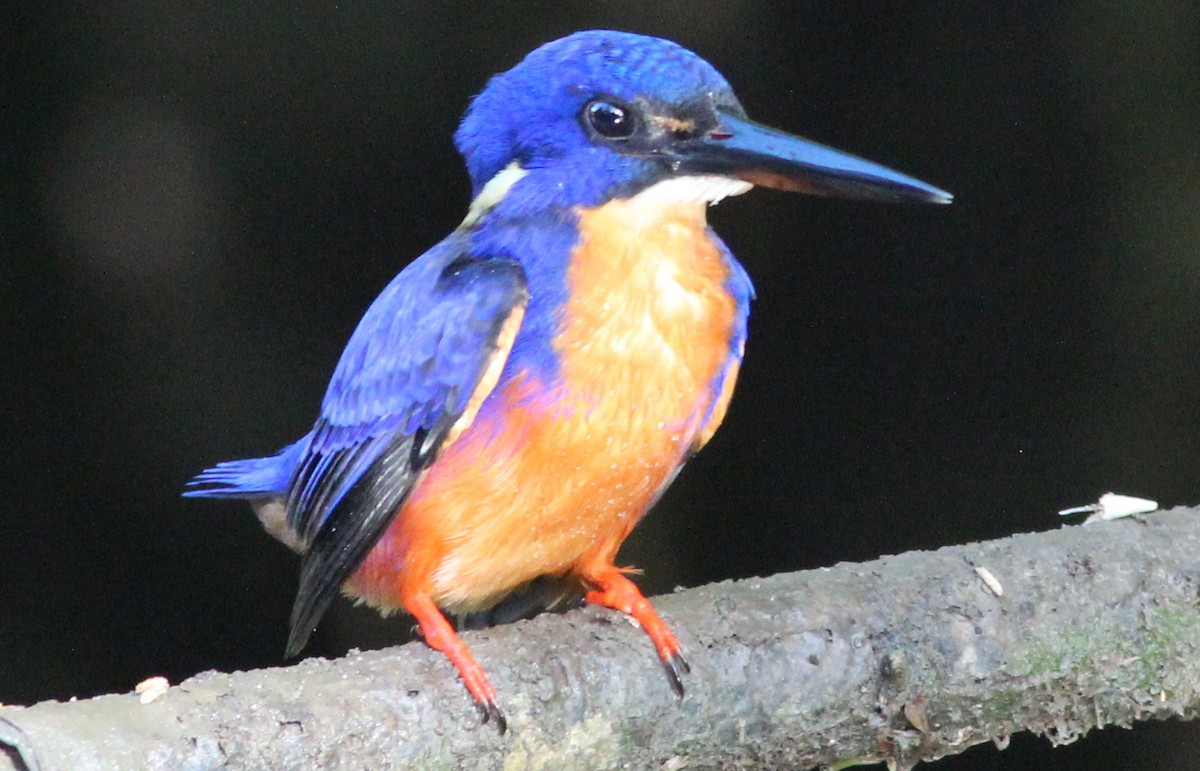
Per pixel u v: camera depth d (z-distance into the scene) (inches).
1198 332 457.7
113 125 471.8
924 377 481.1
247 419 485.1
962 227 475.2
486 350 252.2
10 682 462.0
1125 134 460.4
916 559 249.4
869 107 479.2
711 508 489.7
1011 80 467.8
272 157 483.2
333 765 208.4
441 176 488.4
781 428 487.8
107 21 466.9
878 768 411.8
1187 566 246.7
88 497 474.9
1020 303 473.7
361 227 489.4
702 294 259.1
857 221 480.7
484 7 481.7
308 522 298.4
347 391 281.6
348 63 481.1
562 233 258.5
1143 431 462.6
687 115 259.0
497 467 255.4
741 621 237.5
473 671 222.5
